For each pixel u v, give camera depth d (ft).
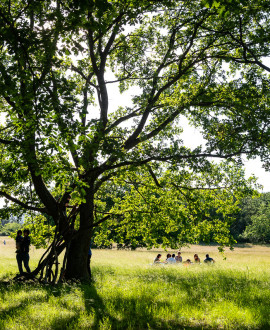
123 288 33.63
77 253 45.24
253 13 38.47
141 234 58.18
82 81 58.29
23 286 35.24
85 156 27.86
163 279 43.06
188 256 153.79
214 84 44.29
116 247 192.13
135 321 22.56
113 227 59.93
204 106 46.06
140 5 38.75
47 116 25.85
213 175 53.31
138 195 57.31
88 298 28.81
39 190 42.55
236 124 42.29
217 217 56.54
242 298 29.48
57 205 43.62
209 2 23.11
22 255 44.91
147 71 47.19
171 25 48.29
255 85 42.68
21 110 25.76
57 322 20.77
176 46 46.39
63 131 25.30
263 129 40.42
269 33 38.93
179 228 56.54
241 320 22.36
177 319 22.76
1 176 31.37
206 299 29.01
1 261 74.28
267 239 319.88
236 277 45.39
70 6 22.18
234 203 58.34
